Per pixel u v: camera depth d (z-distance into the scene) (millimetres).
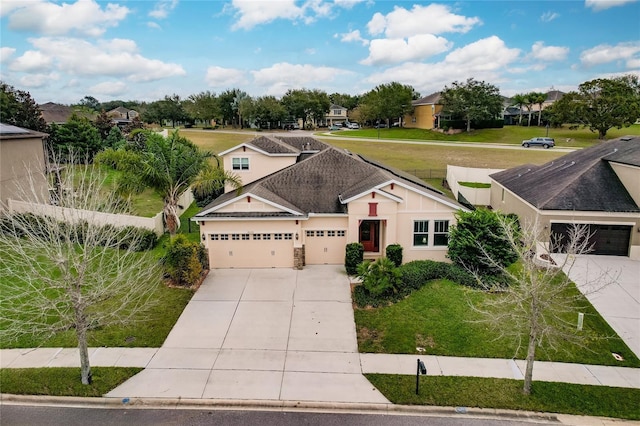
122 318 15586
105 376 13016
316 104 109375
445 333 15555
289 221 20656
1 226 19234
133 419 11422
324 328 15875
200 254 20422
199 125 122188
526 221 19266
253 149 27891
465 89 78250
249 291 18688
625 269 21016
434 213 21328
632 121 65375
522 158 55875
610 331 15789
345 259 20703
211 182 24422
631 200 22953
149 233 23094
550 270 14234
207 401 12086
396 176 25312
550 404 12016
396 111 90688
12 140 25969
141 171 23094
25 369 13305
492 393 12430
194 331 15609
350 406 11961
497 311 16578
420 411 11797
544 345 14922
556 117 71938
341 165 24375
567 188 23797
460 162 54031
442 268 19969
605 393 12531
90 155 46719
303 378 13125
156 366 13625
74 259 12695
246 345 14805
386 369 13609
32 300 15727
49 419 11375
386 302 17547
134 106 166500
